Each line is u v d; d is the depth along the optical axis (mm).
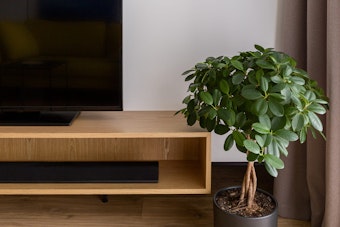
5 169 1581
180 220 1569
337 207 1319
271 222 1285
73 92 1586
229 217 1275
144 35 1844
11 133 1409
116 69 1569
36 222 1539
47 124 1523
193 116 1309
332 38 1236
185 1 1821
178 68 1876
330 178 1308
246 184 1354
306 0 1421
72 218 1574
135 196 1776
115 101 1599
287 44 1452
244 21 1844
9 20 1523
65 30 1535
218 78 1245
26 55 1551
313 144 1435
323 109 1133
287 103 1114
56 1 1516
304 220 1560
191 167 1746
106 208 1663
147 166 1617
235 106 1181
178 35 1849
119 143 1859
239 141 1162
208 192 1485
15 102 1590
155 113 1801
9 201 1713
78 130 1454
